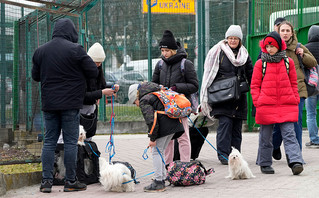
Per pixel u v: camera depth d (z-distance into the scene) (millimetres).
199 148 9500
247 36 15211
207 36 15977
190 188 6797
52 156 7008
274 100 7465
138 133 16109
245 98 9219
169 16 17406
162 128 6574
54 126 6957
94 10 16422
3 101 10750
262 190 6145
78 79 6836
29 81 10523
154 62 16094
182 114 6562
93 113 7910
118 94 16062
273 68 7516
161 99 6559
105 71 16109
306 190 5906
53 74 6754
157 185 6668
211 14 16328
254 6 15102
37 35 10211
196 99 8414
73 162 6953
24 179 7496
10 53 11117
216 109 9094
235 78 9016
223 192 6254
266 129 7625
